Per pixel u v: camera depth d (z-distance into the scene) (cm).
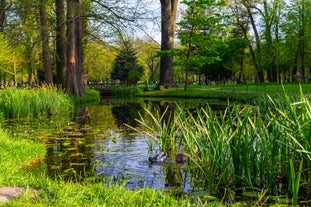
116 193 512
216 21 3297
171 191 603
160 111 2027
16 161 754
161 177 686
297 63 4250
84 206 454
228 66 4978
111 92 4828
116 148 944
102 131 1248
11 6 2409
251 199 564
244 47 4622
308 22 3900
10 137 980
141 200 477
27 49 2570
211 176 618
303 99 566
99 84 6919
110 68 6022
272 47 4044
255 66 4538
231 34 5322
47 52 2584
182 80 8581
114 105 2564
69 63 2625
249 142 622
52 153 885
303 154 564
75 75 2670
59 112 1855
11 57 2300
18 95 1705
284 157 594
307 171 607
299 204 537
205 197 563
